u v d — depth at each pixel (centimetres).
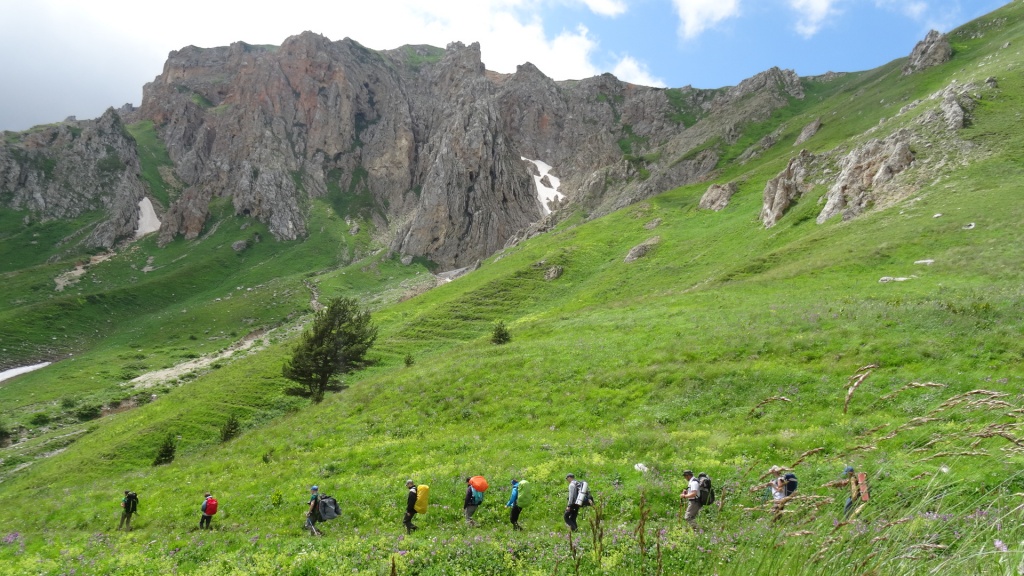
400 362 8038
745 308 4878
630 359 4003
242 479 3222
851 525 552
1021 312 3238
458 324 9619
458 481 2470
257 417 6506
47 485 5169
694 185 17038
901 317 3562
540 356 4519
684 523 1484
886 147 8219
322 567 1653
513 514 1933
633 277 9700
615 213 15588
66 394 11169
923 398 2456
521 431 3309
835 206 7900
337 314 5681
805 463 2050
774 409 2808
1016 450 537
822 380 2972
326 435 3803
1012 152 6794
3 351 14250
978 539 493
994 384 2427
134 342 15750
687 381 3362
